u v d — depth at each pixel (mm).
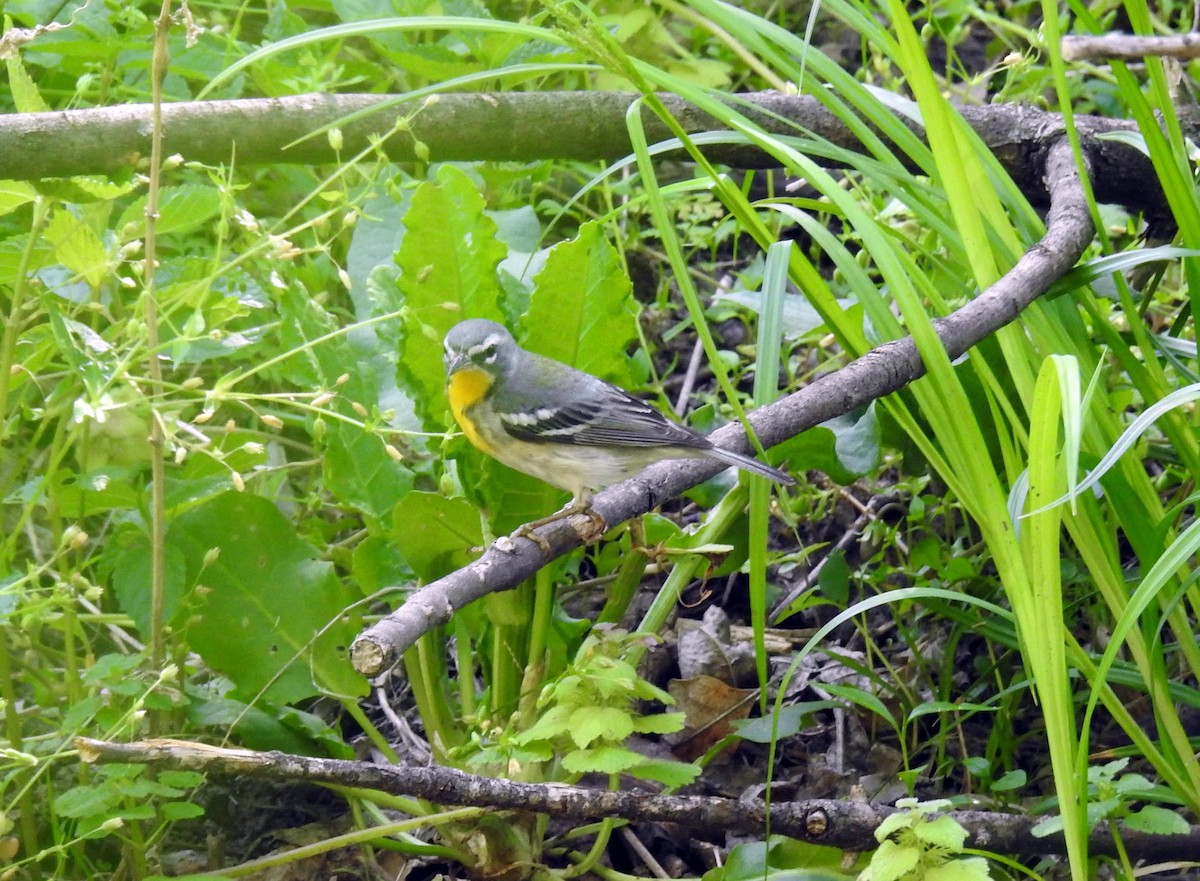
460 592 6961
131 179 9578
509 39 11602
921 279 7922
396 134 10328
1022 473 7199
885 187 8391
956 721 9828
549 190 14109
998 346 9656
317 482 11391
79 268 7711
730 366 12789
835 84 8266
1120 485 7766
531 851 8500
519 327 9305
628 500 8117
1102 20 14039
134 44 11359
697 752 10172
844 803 7738
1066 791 6754
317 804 9547
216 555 8125
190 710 8414
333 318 9539
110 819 6832
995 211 8523
